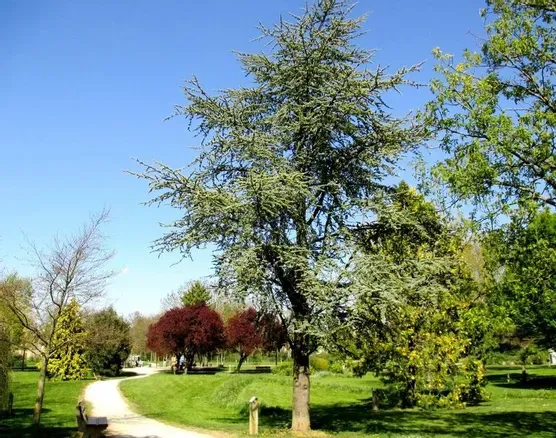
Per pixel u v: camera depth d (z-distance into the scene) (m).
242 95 16.50
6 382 17.53
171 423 17.38
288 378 32.84
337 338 15.55
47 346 16.45
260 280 13.91
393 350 21.28
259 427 16.62
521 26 12.89
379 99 15.93
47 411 21.23
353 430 15.70
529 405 22.31
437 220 15.98
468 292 20.39
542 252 12.52
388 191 16.53
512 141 12.16
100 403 24.39
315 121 15.15
